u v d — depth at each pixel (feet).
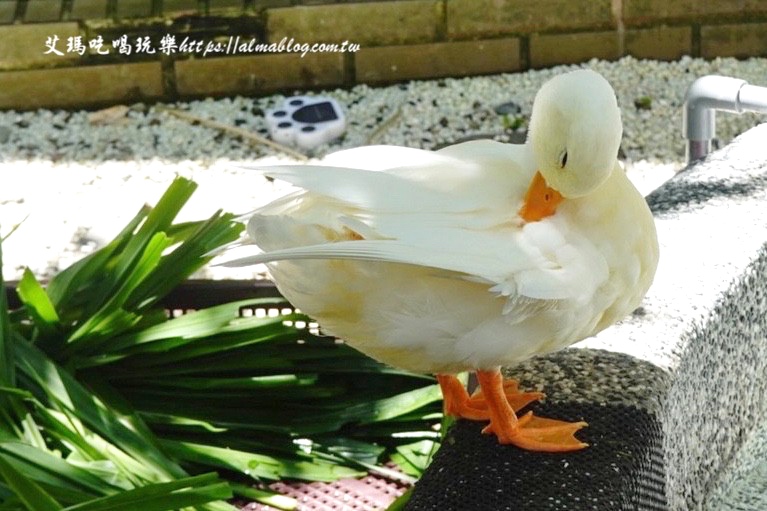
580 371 7.82
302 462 9.90
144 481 9.05
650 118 18.02
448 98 18.85
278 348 10.53
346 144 17.70
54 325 10.16
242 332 10.35
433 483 7.08
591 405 7.52
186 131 18.24
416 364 7.59
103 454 9.18
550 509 6.72
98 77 19.06
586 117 6.71
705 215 9.33
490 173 7.32
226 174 16.89
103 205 16.24
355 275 7.06
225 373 10.44
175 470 9.26
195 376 10.42
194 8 19.07
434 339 7.20
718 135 17.56
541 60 19.61
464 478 7.09
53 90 19.07
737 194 9.64
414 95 19.01
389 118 18.33
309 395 10.27
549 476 7.01
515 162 7.51
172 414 10.11
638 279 7.46
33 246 15.33
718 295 8.38
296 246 7.00
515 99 18.69
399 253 6.50
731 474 9.09
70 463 8.85
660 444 7.42
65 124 18.65
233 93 19.33
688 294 8.36
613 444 7.20
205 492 8.15
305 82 19.40
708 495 8.61
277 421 10.16
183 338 10.07
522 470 7.10
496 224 6.98
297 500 9.61
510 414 7.40
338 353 10.52
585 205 7.18
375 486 9.75
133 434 9.46
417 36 19.34
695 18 19.47
